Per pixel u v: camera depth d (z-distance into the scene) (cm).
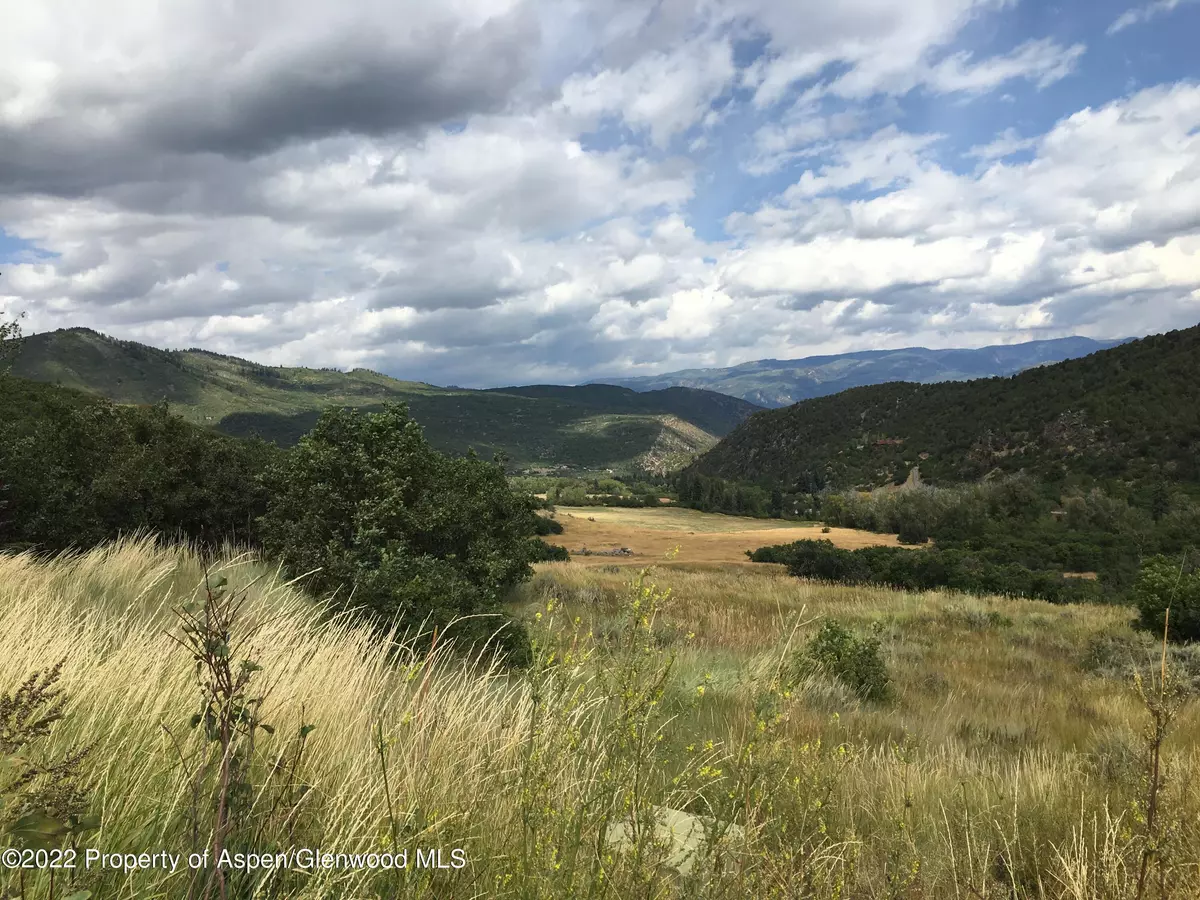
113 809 187
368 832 198
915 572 3147
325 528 871
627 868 190
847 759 344
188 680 280
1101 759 555
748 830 212
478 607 717
